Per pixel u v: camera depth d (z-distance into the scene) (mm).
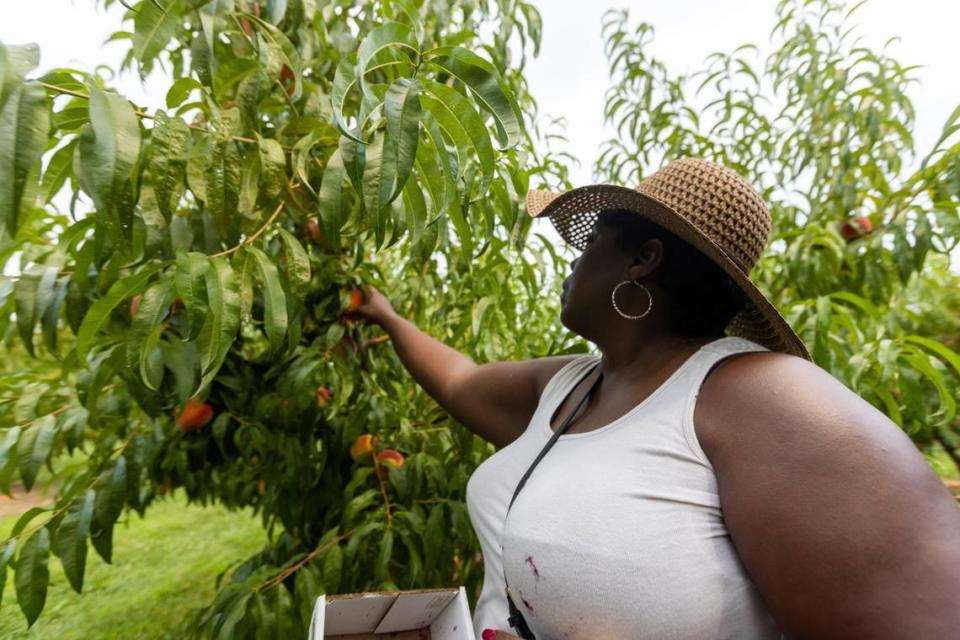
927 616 520
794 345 886
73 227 1075
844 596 565
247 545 5703
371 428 1968
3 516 6266
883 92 2225
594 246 970
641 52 3070
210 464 2145
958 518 565
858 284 2070
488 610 1029
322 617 813
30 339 1065
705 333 917
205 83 1135
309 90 1400
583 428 908
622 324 933
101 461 1676
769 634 695
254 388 1854
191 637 1698
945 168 1820
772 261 2445
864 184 2445
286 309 1175
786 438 640
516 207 1339
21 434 1486
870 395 1628
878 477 578
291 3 1463
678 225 816
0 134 706
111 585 4707
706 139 2795
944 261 2900
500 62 1912
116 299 908
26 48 760
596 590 716
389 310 1670
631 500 725
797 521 601
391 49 904
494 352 1867
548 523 776
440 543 1693
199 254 940
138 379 1207
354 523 1844
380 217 862
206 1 1093
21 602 1275
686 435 732
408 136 818
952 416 1495
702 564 684
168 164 948
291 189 1320
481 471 1123
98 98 812
